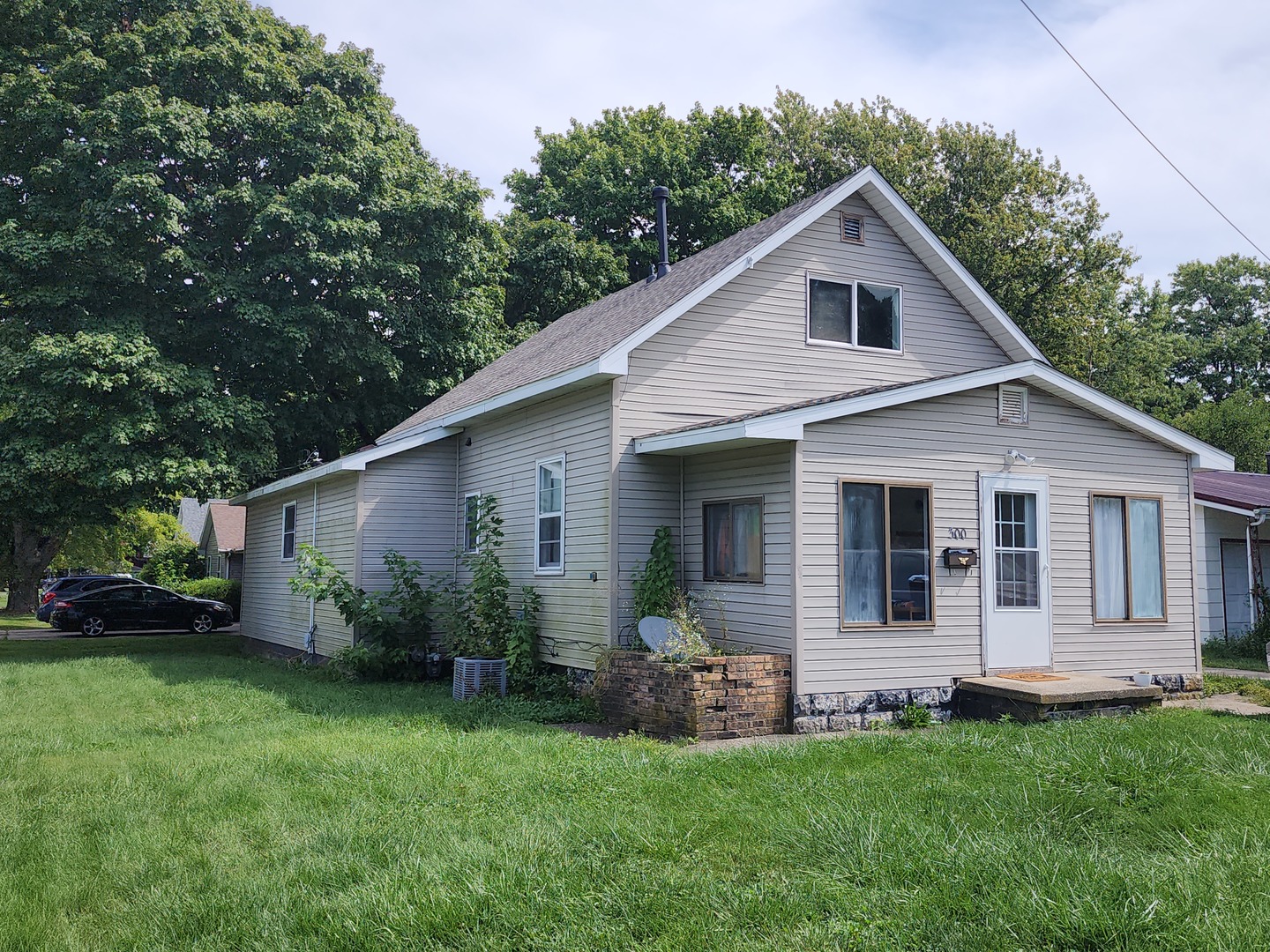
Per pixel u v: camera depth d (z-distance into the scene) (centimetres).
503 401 1462
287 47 2542
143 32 2219
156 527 4022
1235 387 5347
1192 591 1341
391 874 540
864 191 1441
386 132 2594
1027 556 1227
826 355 1403
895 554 1138
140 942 469
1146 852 570
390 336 2523
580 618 1294
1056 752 813
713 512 1225
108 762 846
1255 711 1150
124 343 2016
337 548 1770
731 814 646
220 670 1666
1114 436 1302
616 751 877
